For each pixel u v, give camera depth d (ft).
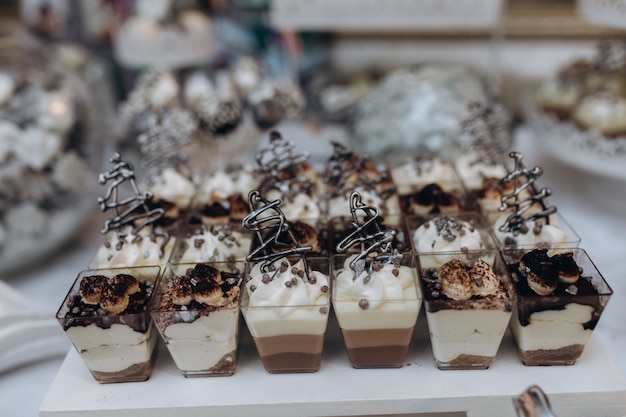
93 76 2.49
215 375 1.31
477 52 2.63
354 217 1.28
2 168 1.75
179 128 2.01
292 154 1.78
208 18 2.58
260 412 1.24
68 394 1.29
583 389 1.22
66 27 2.67
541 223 1.42
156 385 1.30
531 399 1.07
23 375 1.50
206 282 1.26
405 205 1.67
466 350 1.26
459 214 1.51
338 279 1.31
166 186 1.77
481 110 1.81
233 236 1.48
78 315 1.24
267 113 2.07
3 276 1.85
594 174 2.05
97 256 1.46
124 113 2.27
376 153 2.09
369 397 1.23
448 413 1.38
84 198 1.94
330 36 2.71
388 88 2.20
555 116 2.00
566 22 2.45
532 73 2.59
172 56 2.36
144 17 2.37
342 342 1.38
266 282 1.27
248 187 1.77
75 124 1.91
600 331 1.52
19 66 1.92
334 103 2.47
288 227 1.30
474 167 1.82
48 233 1.85
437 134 2.02
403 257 1.32
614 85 2.04
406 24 2.24
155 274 1.35
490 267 1.28
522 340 1.26
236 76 2.38
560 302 1.20
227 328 1.25
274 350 1.27
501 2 2.18
